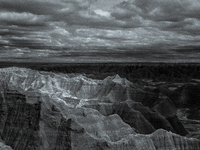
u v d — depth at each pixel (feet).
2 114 240.73
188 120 367.25
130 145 199.21
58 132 209.67
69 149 195.21
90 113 250.98
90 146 197.57
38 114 221.66
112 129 239.91
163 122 303.89
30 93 256.11
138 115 294.87
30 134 213.25
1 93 252.21
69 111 251.80
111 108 320.70
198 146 213.05
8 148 203.21
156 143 208.54
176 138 214.69
